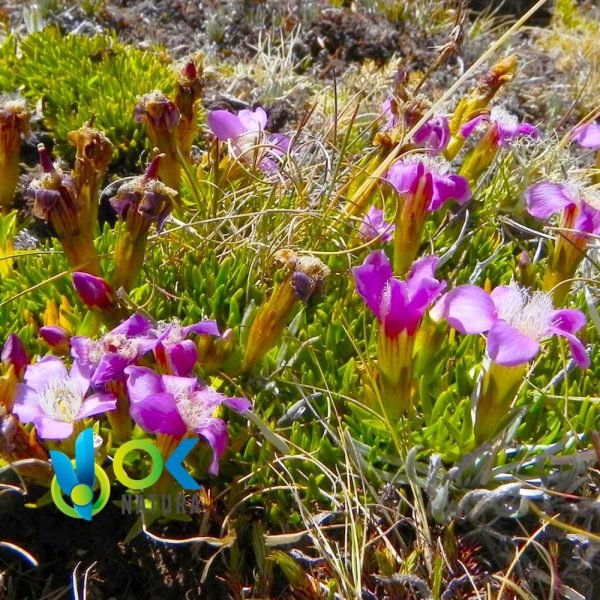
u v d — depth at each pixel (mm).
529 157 293
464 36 400
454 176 205
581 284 232
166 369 162
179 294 212
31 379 156
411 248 203
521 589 162
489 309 157
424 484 171
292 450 178
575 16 473
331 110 322
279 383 192
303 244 224
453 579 163
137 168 275
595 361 204
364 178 234
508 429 176
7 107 211
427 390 180
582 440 183
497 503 171
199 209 224
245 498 167
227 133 226
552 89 378
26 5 364
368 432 183
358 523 171
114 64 300
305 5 398
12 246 219
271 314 177
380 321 163
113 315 177
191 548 170
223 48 378
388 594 163
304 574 162
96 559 171
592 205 198
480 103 247
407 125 226
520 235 257
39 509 172
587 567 172
